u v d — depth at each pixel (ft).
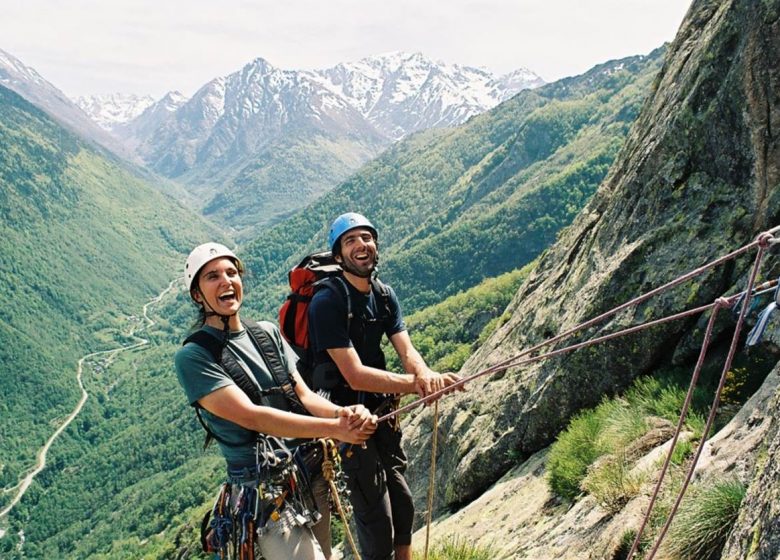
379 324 15.88
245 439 11.80
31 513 582.35
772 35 25.64
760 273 24.07
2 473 644.69
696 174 29.22
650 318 27.37
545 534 21.40
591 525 19.08
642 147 34.83
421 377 15.29
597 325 29.81
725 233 26.37
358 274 15.37
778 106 25.44
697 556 13.94
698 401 22.85
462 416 41.29
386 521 15.33
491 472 34.60
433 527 32.17
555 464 24.85
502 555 22.16
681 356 26.37
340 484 14.07
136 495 513.86
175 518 412.98
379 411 15.88
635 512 17.13
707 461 16.87
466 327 333.01
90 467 633.61
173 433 627.46
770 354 21.88
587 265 34.63
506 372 39.04
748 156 26.55
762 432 15.62
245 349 12.16
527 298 46.39
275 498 11.41
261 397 11.82
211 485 435.94
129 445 639.35
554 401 31.30
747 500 11.78
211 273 11.91
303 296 15.85
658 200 30.55
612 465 20.34
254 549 11.34
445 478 39.96
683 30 37.76
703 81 29.07
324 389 15.44
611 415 24.64
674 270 27.53
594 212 41.24
